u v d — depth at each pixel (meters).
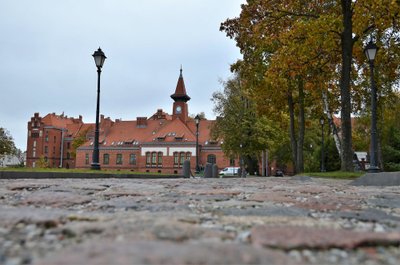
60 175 13.96
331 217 3.71
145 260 1.82
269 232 2.66
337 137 26.59
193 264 1.78
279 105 28.75
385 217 3.79
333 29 17.55
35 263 1.79
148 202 4.86
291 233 2.63
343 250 2.27
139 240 2.32
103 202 4.80
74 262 1.78
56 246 2.22
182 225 2.87
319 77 22.19
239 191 7.02
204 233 2.60
